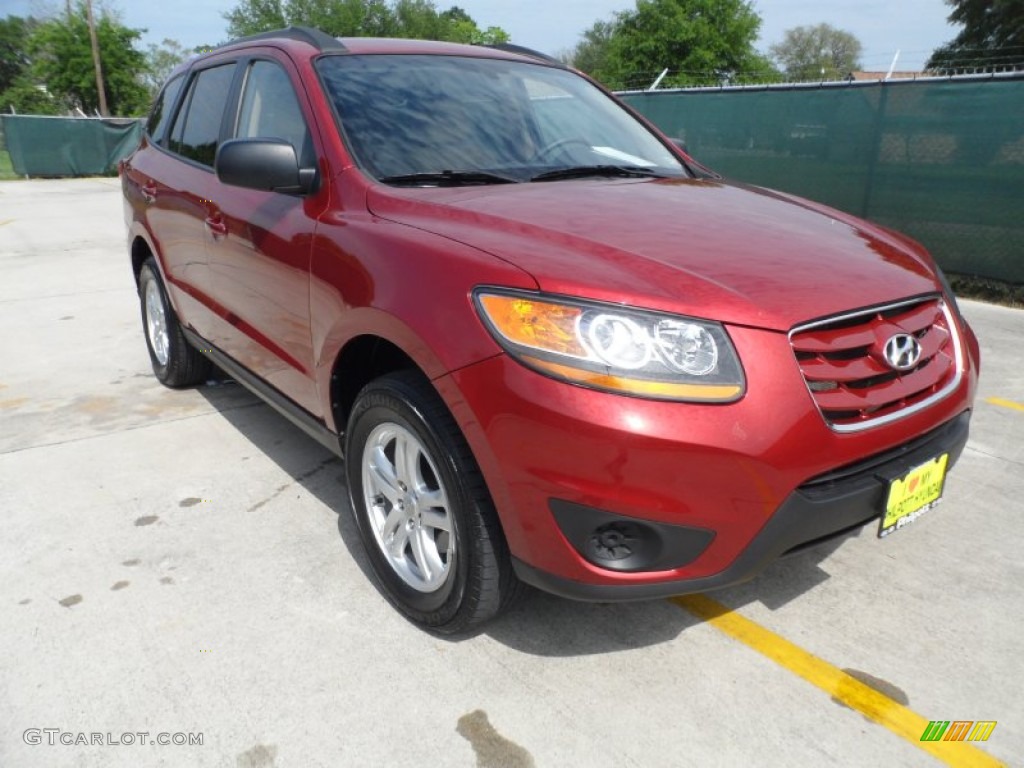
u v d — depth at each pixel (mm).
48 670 2361
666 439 1895
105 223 12695
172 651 2441
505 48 3873
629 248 2238
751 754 2064
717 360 1965
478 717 2186
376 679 2326
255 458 3764
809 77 55375
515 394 1977
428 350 2156
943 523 3174
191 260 3873
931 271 2635
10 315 6574
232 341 3611
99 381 4918
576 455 1927
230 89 3736
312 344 2812
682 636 2516
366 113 3002
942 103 7219
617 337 1946
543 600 2691
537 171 3051
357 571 2861
